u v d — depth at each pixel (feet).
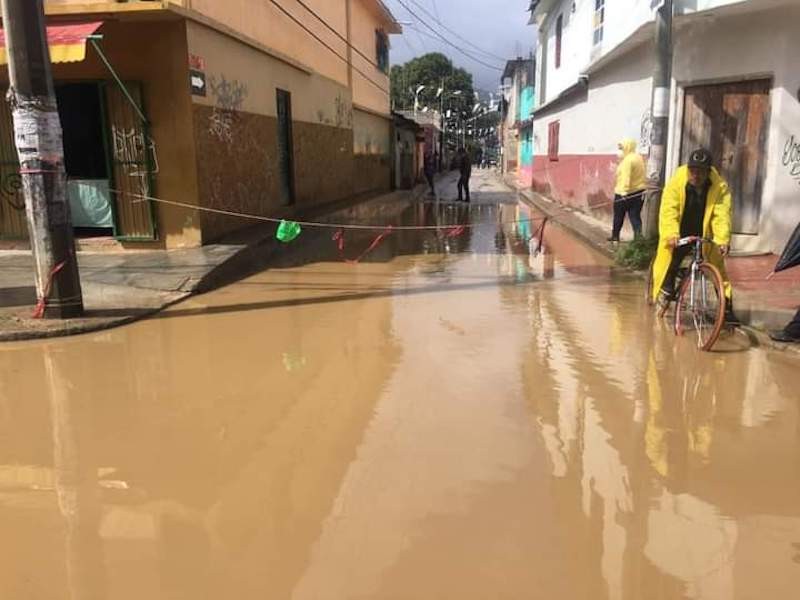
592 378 18.54
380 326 23.86
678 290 23.31
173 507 12.10
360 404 16.78
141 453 14.24
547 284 31.07
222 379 18.65
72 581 10.04
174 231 34.91
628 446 14.46
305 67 52.34
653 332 22.93
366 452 14.16
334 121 63.93
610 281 31.63
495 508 11.94
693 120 37.27
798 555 10.64
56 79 33.86
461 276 33.17
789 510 11.99
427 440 14.71
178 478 13.15
